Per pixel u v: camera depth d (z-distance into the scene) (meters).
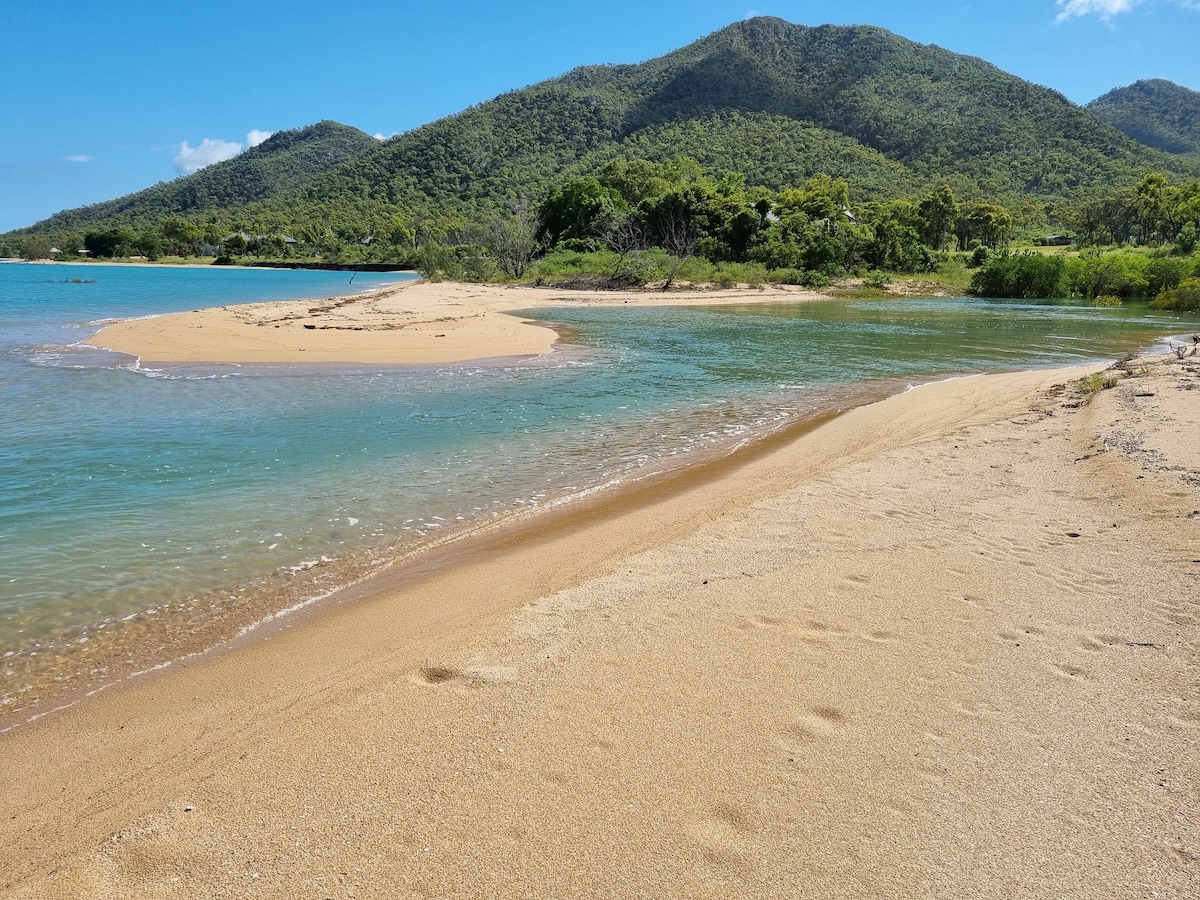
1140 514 6.34
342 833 2.81
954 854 2.69
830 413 12.27
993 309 37.59
